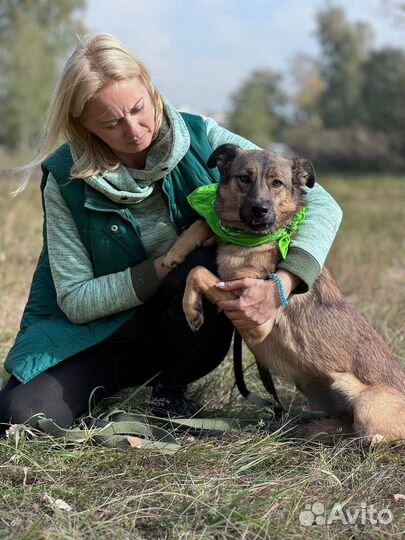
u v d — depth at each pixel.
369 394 3.87
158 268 3.79
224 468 3.39
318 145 48.19
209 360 4.27
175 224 3.92
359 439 3.72
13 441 3.50
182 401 4.29
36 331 3.89
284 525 2.91
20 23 39.72
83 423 3.71
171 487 3.16
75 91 3.48
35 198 10.42
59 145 3.96
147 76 3.63
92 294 3.78
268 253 3.83
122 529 2.82
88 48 3.51
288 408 4.42
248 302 3.61
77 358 3.89
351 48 73.12
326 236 3.88
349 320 4.10
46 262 4.16
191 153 3.93
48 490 3.14
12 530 2.82
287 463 3.51
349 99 68.44
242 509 2.95
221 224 3.86
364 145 45.69
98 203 3.76
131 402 4.25
